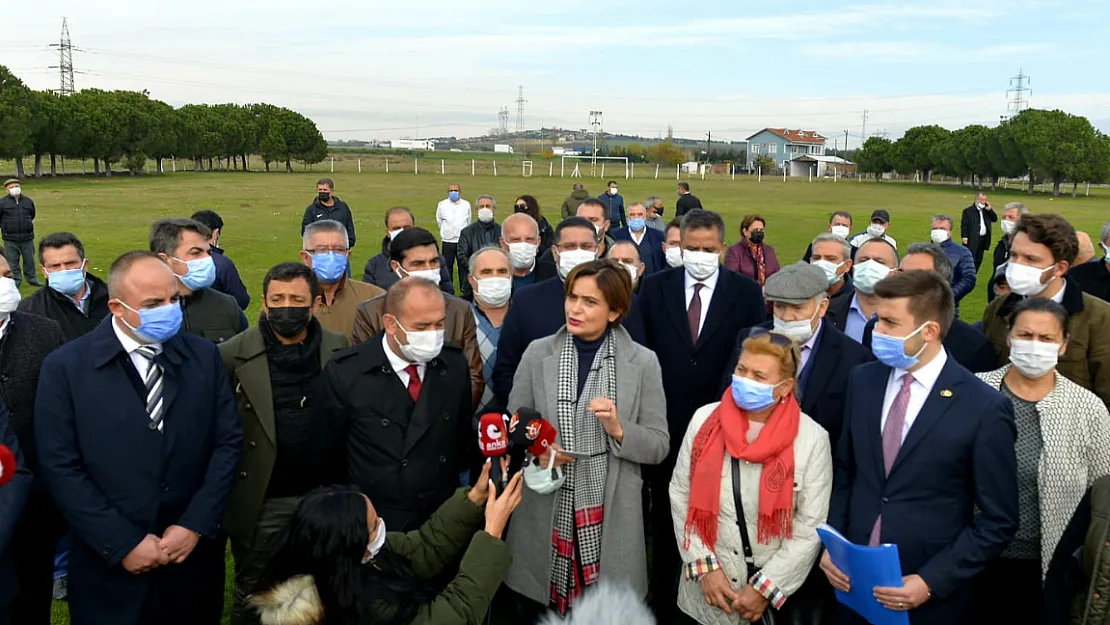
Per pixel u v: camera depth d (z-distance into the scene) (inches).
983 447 133.7
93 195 1672.0
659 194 2074.3
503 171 3489.2
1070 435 151.6
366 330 205.3
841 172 4830.2
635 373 163.5
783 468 146.5
